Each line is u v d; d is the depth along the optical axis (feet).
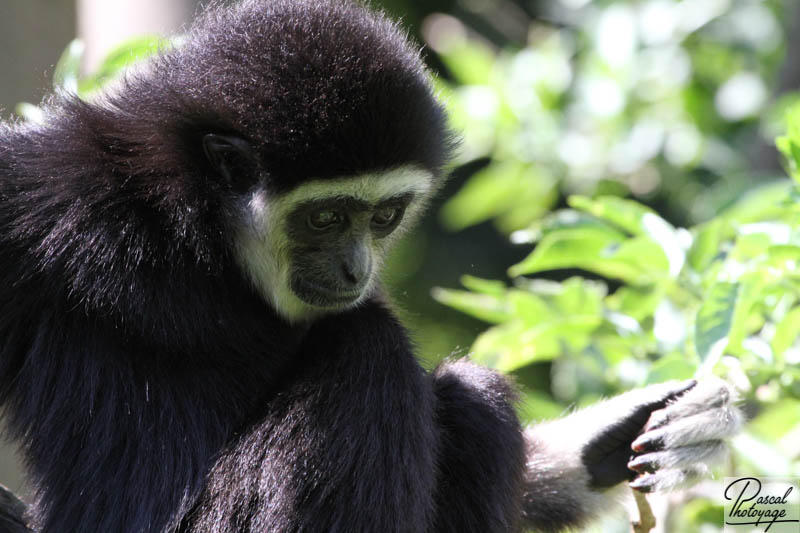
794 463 38.04
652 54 68.90
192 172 33.47
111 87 35.99
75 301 32.35
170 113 33.71
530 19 97.81
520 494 37.60
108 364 32.42
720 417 36.78
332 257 35.65
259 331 35.06
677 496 40.60
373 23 35.04
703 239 39.24
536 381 90.84
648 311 43.04
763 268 37.09
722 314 35.14
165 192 32.99
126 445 32.19
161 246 32.76
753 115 70.49
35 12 49.93
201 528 31.71
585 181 70.79
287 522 31.42
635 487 36.29
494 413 36.65
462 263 97.35
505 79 70.13
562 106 69.92
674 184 76.02
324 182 33.86
